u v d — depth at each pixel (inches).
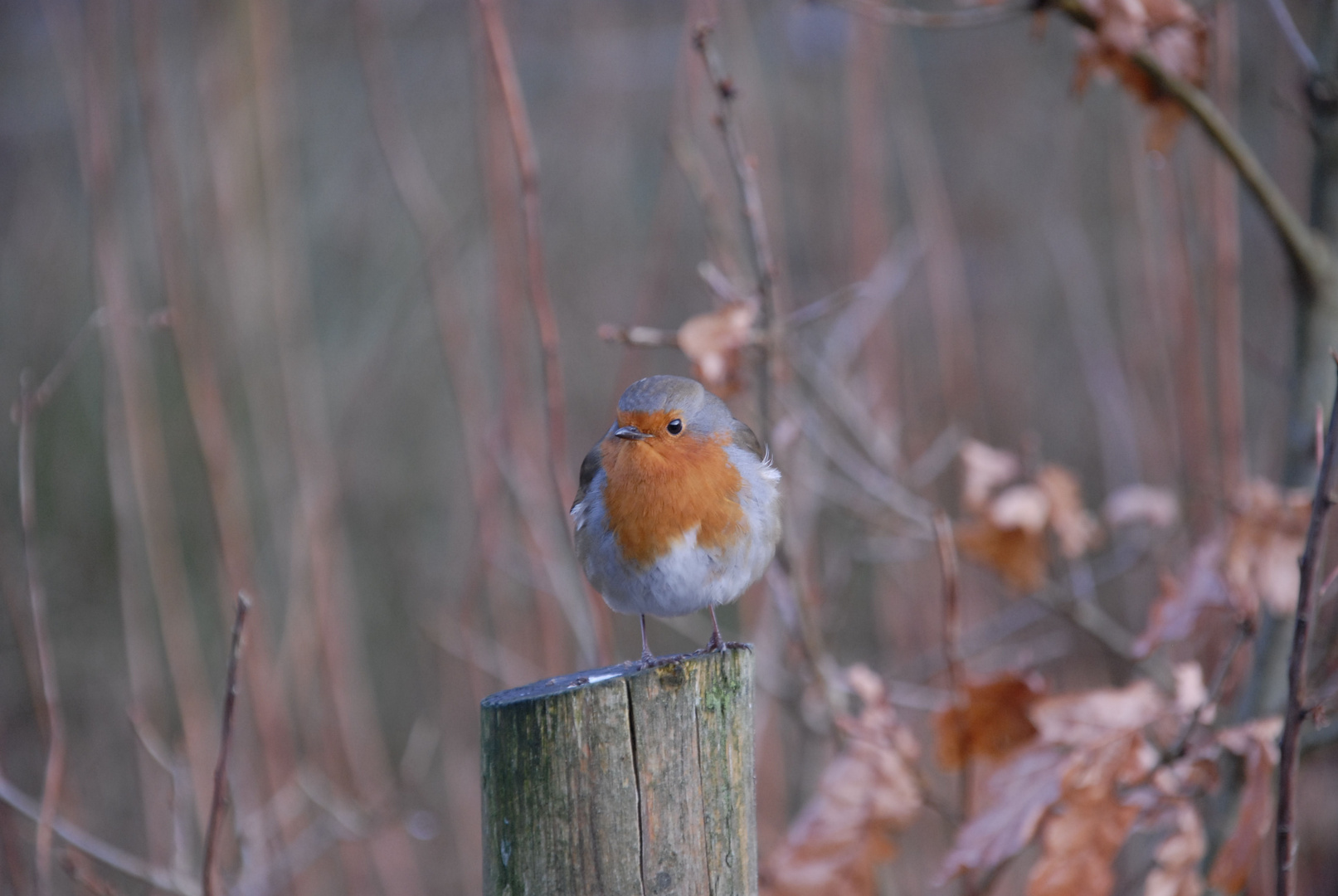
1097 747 242.4
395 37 690.2
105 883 327.6
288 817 383.2
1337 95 291.4
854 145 412.5
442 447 625.3
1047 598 343.6
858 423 379.9
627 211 656.4
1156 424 411.2
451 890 511.2
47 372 585.0
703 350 271.1
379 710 577.3
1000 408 548.7
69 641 541.6
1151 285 386.3
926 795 277.1
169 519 401.7
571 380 612.7
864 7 292.4
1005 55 663.8
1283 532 265.4
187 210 514.0
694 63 410.0
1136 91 293.4
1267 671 278.5
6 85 631.8
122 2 593.9
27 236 584.7
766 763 399.5
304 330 465.4
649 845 192.2
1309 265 290.2
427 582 587.2
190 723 383.9
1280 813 193.5
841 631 513.7
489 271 544.7
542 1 665.0
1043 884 236.8
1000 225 650.8
